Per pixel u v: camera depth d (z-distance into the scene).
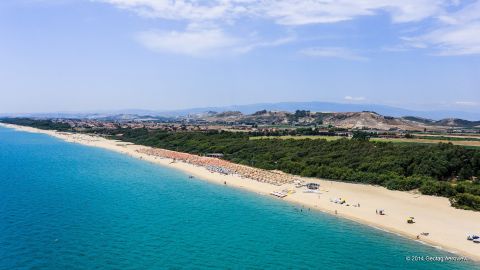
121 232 70.62
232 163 159.75
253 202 96.56
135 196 99.62
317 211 88.62
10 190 101.81
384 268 58.69
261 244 67.31
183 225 76.12
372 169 123.00
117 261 58.28
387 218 82.56
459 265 59.91
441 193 100.31
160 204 91.94
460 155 117.31
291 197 101.88
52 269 54.88
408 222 79.38
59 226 72.56
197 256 61.25
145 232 71.12
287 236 71.62
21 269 54.47
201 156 181.50
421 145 139.12
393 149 137.12
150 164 164.88
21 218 76.56
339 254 63.66
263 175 131.00
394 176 114.69
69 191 102.94
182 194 104.12
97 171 141.50
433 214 84.94
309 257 62.25
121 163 166.38
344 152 144.12
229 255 62.12
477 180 107.00
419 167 116.44
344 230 75.38
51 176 126.94
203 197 101.06
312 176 128.88
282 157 154.38
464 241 69.56
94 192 102.69
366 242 69.06
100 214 81.38
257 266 58.44
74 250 61.62
